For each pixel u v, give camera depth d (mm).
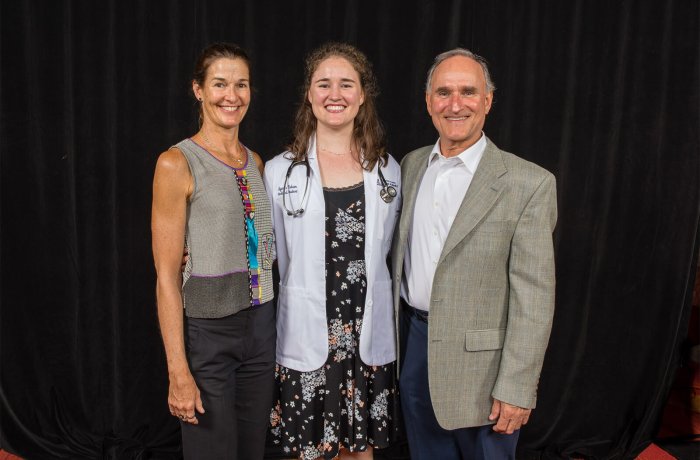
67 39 2553
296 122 1986
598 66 2646
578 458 2715
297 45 2586
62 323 2734
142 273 2676
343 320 1904
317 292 1866
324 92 1860
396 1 2574
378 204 1915
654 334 2797
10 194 2637
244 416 1891
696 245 2752
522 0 2584
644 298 2783
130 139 2588
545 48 2615
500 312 1777
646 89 2666
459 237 1704
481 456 1841
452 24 2553
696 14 2602
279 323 1949
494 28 2596
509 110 2643
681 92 2656
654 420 2760
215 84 1697
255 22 2562
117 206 2605
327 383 1909
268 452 2697
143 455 2613
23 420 2693
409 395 1966
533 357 1676
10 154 2617
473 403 1780
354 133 1972
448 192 1803
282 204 1900
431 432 1984
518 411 1698
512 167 1726
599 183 2713
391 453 2732
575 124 2684
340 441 1991
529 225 1684
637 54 2652
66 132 2633
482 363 1770
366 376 1951
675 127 2680
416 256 1885
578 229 2734
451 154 1812
